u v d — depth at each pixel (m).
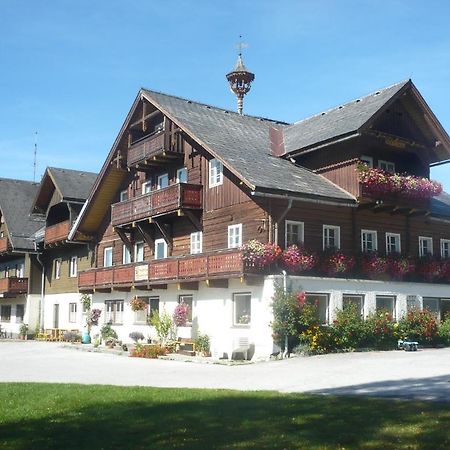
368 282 24.64
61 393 12.77
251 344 22.64
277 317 21.61
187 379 15.70
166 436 8.77
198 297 25.89
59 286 41.97
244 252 22.14
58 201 40.09
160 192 27.95
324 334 21.92
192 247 27.55
